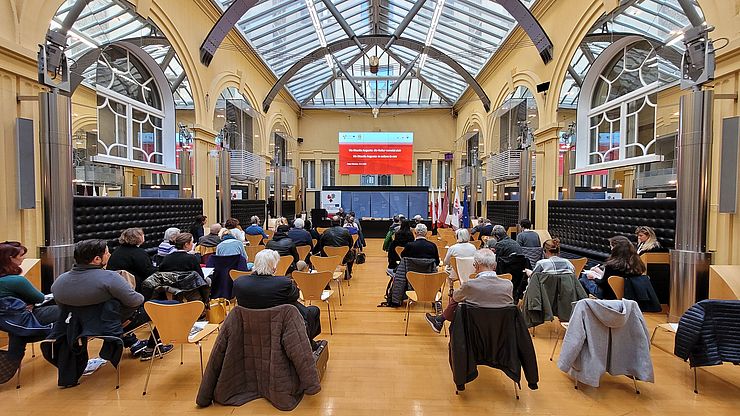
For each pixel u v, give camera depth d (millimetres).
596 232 6430
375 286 6078
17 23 3826
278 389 2361
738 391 2643
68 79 4102
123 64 6789
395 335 3805
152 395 2555
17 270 2725
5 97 3729
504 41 9773
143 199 6328
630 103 6645
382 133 16531
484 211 12656
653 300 3539
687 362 3127
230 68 9477
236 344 2424
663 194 6844
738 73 3684
